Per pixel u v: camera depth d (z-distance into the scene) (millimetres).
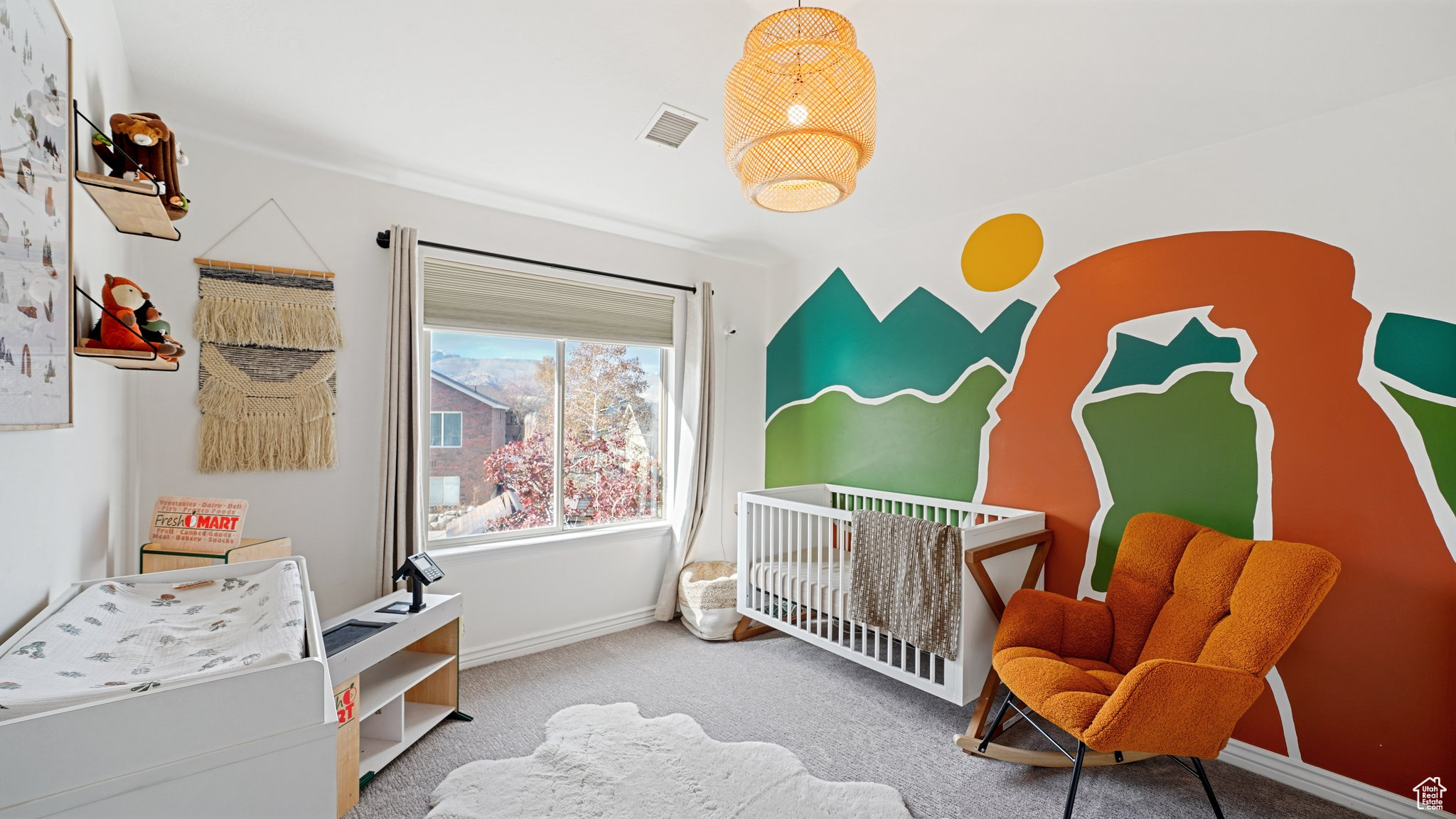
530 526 3320
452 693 2447
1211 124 2182
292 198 2582
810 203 1811
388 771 2068
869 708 2553
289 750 938
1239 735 2191
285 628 1157
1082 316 2676
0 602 983
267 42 1866
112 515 1794
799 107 1448
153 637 1230
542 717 2457
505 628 3109
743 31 1839
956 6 1683
